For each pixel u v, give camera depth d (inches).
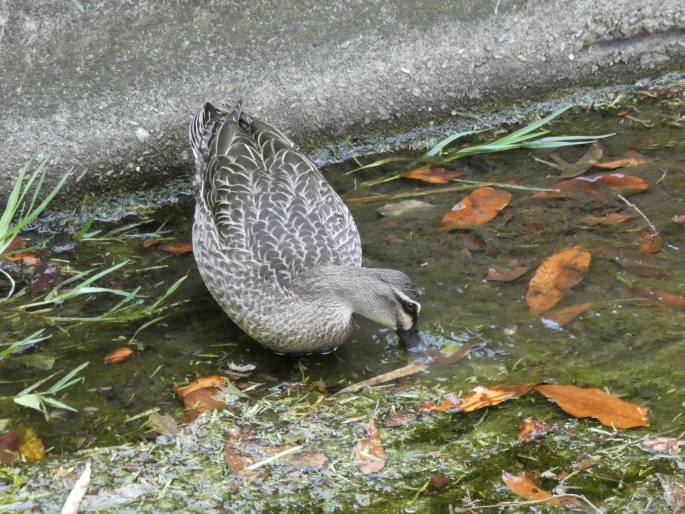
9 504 196.7
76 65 277.7
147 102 285.9
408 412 216.8
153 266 267.0
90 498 197.9
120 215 289.4
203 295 258.4
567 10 315.6
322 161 307.7
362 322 249.3
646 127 312.3
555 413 215.0
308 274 235.9
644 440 206.7
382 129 311.6
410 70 307.3
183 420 217.6
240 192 248.4
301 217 245.4
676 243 262.5
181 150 292.4
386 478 201.9
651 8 319.6
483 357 231.6
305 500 197.8
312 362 237.8
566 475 201.0
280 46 294.5
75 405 222.2
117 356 236.4
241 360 238.1
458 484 200.2
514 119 322.0
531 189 285.9
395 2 300.0
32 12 269.6
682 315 239.5
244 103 295.3
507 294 249.6
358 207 283.9
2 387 227.1
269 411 218.7
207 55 288.8
